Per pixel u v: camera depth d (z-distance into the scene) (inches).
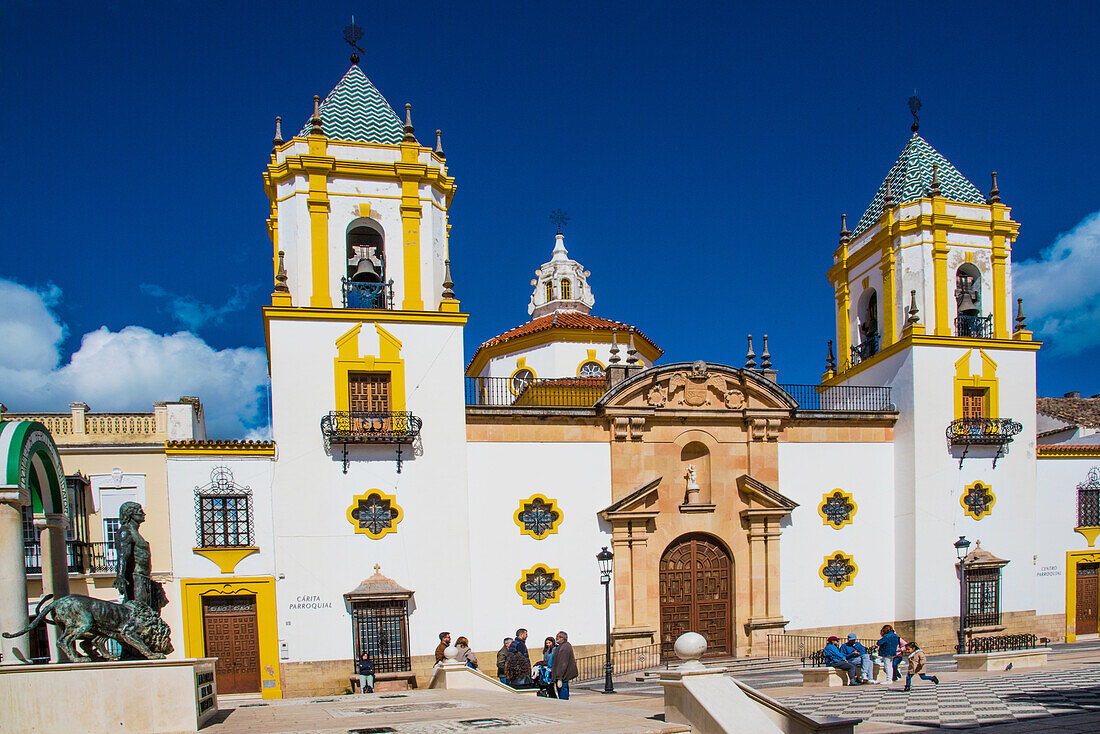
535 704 612.4
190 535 944.9
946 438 1193.4
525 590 1048.2
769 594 1133.1
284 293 994.1
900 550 1195.3
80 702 483.5
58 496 730.8
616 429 1104.2
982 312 1248.8
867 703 623.5
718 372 1149.1
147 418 1093.8
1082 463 1290.6
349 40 1107.3
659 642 1090.7
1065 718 490.9
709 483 1146.0
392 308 1027.3
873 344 1331.2
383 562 986.1
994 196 1264.8
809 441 1184.8
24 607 612.7
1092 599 1288.1
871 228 1311.5
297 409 981.2
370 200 1032.2
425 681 975.6
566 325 1432.1
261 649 946.1
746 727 405.1
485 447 1056.2
